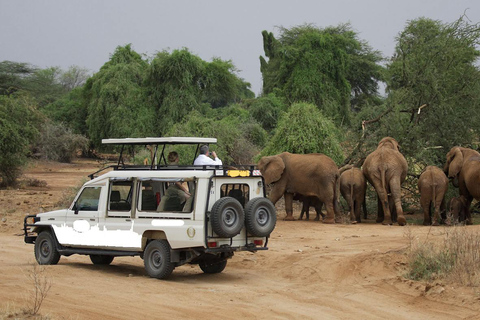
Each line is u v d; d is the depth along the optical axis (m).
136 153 28.81
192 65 47.94
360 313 8.61
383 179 18.02
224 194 10.53
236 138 29.14
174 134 28.73
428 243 11.47
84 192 11.91
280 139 22.36
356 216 19.23
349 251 12.88
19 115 34.12
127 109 48.75
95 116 51.50
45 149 53.94
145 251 10.95
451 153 19.66
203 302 9.00
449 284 9.59
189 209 10.36
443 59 21.92
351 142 22.27
